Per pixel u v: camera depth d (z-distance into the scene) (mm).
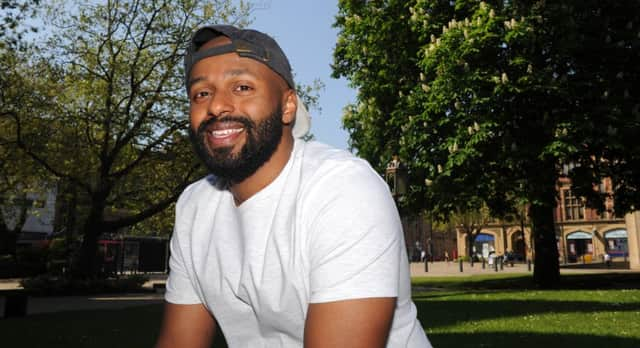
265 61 1202
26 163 19547
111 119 18984
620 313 8406
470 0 17000
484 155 16203
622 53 16531
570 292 13461
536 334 6363
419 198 17984
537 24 15734
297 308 1147
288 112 1276
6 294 10164
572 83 15969
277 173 1243
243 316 1268
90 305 14203
